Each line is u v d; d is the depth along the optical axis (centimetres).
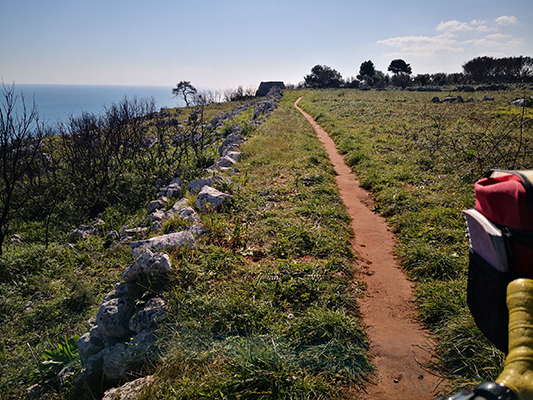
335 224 662
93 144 1689
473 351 340
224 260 524
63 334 597
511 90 4316
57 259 875
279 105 3375
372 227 699
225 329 398
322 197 803
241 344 364
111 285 721
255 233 621
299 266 500
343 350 359
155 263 476
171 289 464
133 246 541
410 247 579
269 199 800
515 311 110
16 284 785
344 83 8856
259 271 500
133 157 1691
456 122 1884
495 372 316
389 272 533
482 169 924
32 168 1409
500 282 128
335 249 563
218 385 317
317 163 1144
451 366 343
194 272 488
